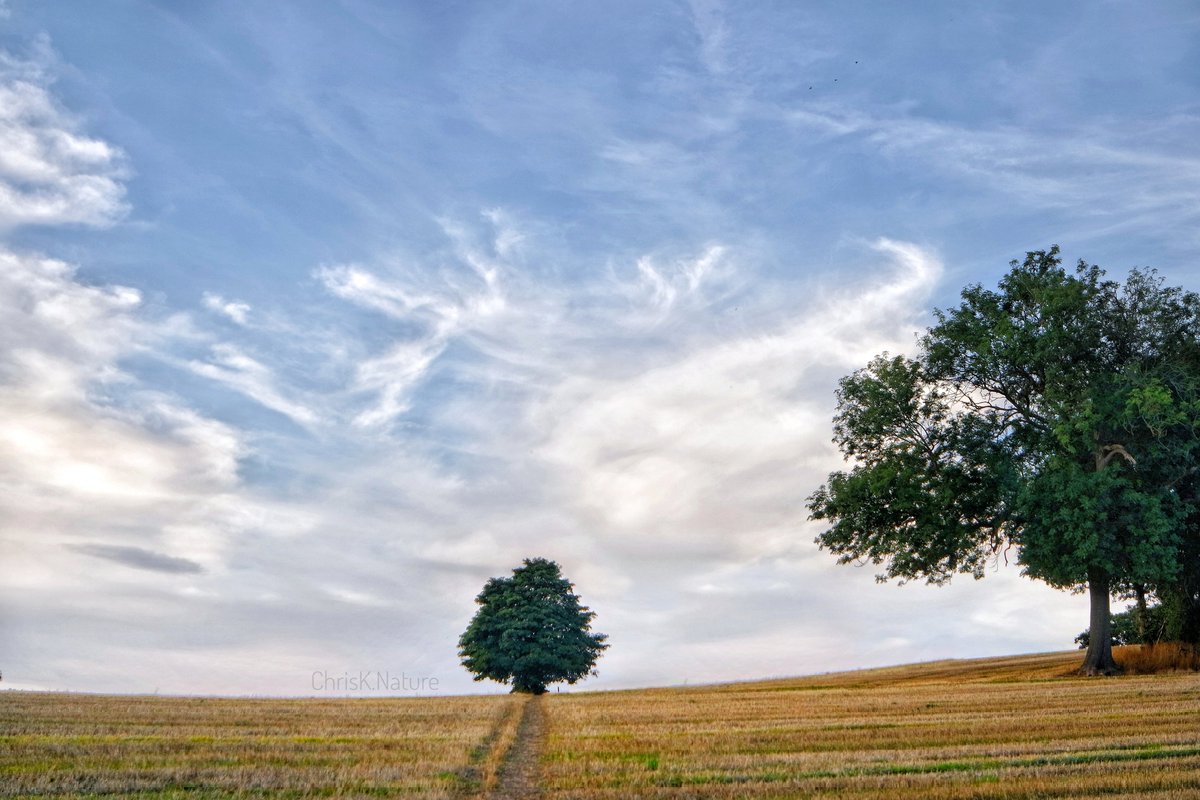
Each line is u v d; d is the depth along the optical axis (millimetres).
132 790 17266
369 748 23062
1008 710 30750
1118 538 45625
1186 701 31359
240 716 31391
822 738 24750
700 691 54656
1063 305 46969
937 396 51656
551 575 70375
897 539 50594
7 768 19078
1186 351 48188
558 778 19234
